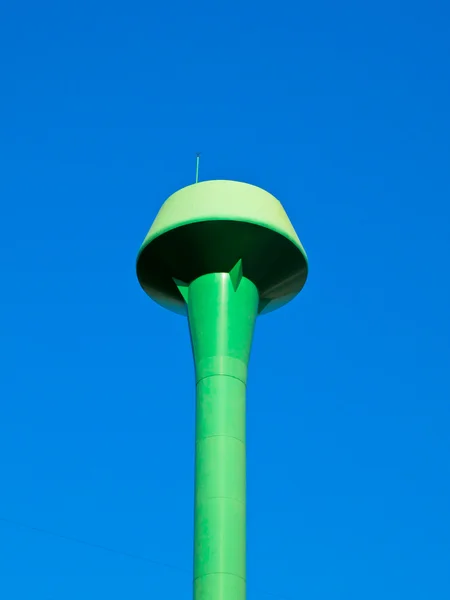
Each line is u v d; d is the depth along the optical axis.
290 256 37.22
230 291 36.84
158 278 38.06
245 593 32.66
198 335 36.50
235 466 34.28
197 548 33.12
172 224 36.53
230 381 35.62
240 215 36.28
